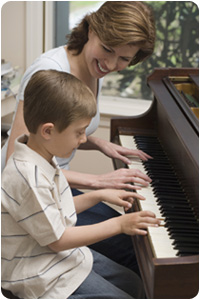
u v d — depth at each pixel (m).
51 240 1.48
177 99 2.07
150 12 1.77
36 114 1.48
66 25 3.36
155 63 3.30
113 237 2.04
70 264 1.58
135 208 1.74
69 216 1.64
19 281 1.51
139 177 1.88
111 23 1.70
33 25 3.26
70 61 1.97
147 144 2.25
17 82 3.12
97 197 1.76
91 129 2.19
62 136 1.49
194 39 3.21
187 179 1.79
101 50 1.79
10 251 1.52
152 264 1.38
